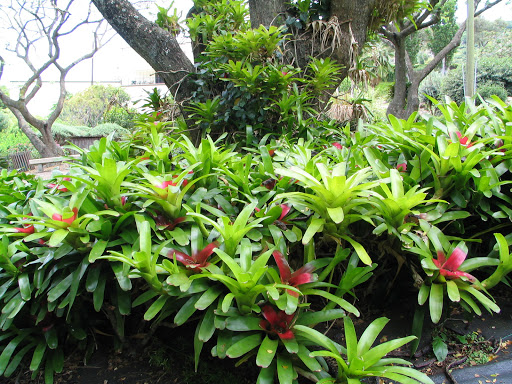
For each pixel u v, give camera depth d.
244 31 4.59
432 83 16.33
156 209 1.79
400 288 2.04
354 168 2.07
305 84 3.99
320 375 1.41
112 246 1.74
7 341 1.96
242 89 3.39
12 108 12.38
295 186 2.04
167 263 1.43
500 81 14.88
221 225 1.61
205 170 2.01
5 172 2.65
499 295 2.09
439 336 1.80
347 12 4.03
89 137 13.61
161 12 4.77
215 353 1.38
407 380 1.19
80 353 1.93
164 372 1.77
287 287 1.34
